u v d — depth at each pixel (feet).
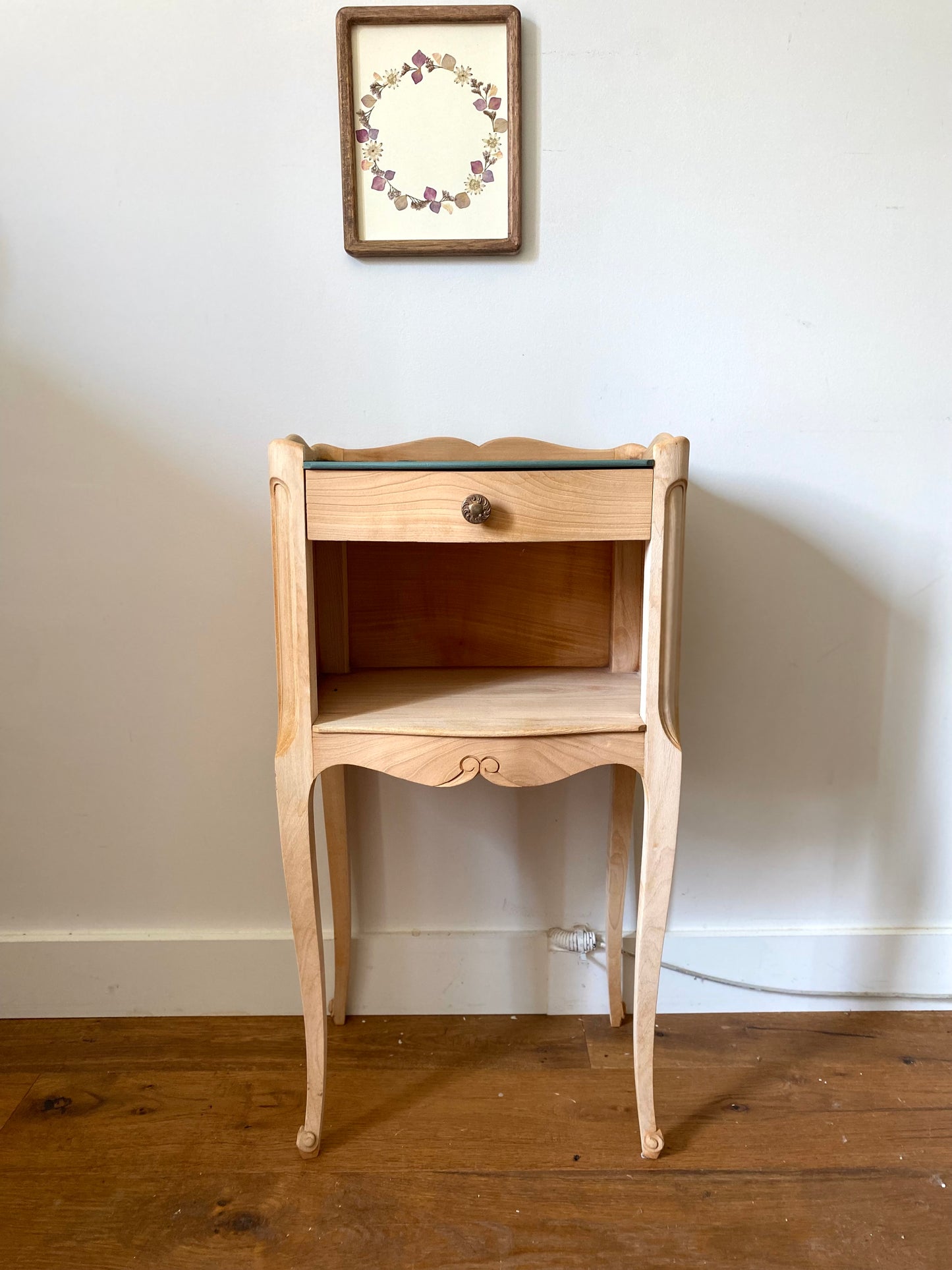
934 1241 3.00
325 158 3.74
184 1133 3.49
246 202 3.76
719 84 3.69
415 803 4.18
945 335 3.87
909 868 4.30
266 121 3.71
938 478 3.97
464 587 3.84
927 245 3.81
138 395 3.90
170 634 4.07
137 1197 3.18
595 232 3.78
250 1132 3.50
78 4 3.64
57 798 4.20
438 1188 3.21
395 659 3.90
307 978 3.24
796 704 4.15
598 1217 3.08
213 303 3.84
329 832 3.99
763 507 3.99
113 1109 3.63
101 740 4.16
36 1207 3.13
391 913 4.28
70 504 3.97
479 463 2.89
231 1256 2.94
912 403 3.92
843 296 3.84
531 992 4.29
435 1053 4.00
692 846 4.26
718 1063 3.92
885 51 3.67
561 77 3.68
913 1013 4.32
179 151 3.73
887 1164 3.33
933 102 3.71
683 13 3.64
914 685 4.15
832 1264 2.90
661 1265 2.89
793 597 4.06
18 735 4.14
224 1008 4.32
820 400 3.92
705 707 4.15
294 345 3.86
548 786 4.16
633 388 3.90
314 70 3.68
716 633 4.08
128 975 4.29
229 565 4.02
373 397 3.90
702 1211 3.11
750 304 3.84
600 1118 3.57
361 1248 2.96
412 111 3.67
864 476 3.97
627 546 3.71
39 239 3.78
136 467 3.94
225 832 4.24
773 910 4.32
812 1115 3.59
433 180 3.73
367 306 3.84
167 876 4.28
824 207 3.78
